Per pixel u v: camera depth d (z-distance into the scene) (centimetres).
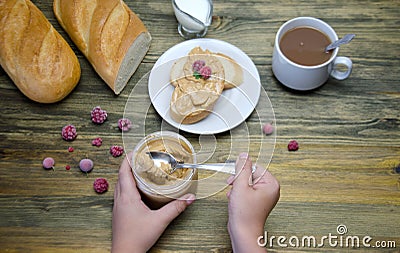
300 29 75
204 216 69
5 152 72
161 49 79
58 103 75
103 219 69
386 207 70
